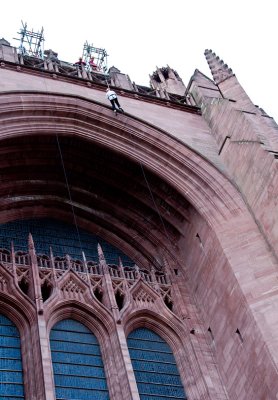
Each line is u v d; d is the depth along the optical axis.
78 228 29.33
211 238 25.59
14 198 28.11
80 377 22.00
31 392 20.27
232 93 31.42
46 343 21.44
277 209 23.69
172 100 31.89
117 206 29.81
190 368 23.88
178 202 28.03
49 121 26.61
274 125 27.89
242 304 22.69
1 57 29.56
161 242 28.97
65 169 28.78
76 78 29.88
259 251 23.77
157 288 26.50
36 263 24.47
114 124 27.88
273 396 20.28
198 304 26.28
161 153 27.91
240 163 26.75
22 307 22.84
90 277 25.25
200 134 29.98
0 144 25.94
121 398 21.33
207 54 35.44
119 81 32.59
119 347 22.62
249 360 21.86
